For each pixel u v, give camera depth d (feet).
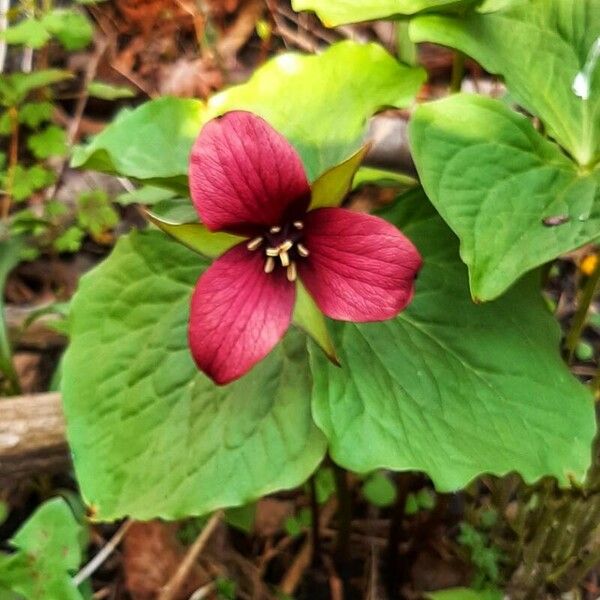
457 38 0.67
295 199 0.60
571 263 1.20
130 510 0.68
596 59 0.69
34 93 1.44
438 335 0.70
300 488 1.03
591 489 0.79
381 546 1.01
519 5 0.72
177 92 1.44
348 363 0.68
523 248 0.60
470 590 0.83
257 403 0.70
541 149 0.65
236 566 0.97
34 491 1.04
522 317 0.71
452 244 0.73
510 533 0.94
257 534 1.01
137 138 0.76
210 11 1.49
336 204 0.62
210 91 1.43
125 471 0.70
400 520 0.94
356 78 0.75
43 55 1.48
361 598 0.98
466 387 0.68
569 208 0.62
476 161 0.63
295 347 0.72
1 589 0.73
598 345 1.16
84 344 0.73
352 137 0.74
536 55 0.71
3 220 1.24
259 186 0.59
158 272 0.75
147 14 1.52
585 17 0.71
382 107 0.73
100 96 1.35
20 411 0.90
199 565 0.96
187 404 0.71
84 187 1.32
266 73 0.77
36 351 1.13
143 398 0.72
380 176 0.83
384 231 0.59
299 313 0.62
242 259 0.62
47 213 1.26
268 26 1.48
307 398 0.69
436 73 1.37
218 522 0.98
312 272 0.62
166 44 1.50
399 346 0.69
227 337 0.60
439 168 0.63
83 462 0.70
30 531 0.73
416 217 0.73
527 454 0.64
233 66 1.46
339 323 0.70
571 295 1.18
